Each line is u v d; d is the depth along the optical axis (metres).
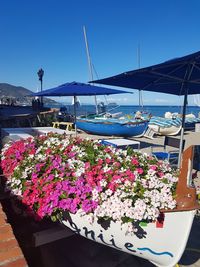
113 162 3.27
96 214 2.68
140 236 2.75
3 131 8.79
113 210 2.64
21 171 3.41
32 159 3.50
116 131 16.62
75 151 3.53
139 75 5.89
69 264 3.43
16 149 3.93
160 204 2.70
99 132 17.17
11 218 3.47
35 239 3.17
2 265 1.93
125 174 2.99
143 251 2.84
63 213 2.94
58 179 3.05
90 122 17.23
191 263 3.70
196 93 7.96
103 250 3.56
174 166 6.96
